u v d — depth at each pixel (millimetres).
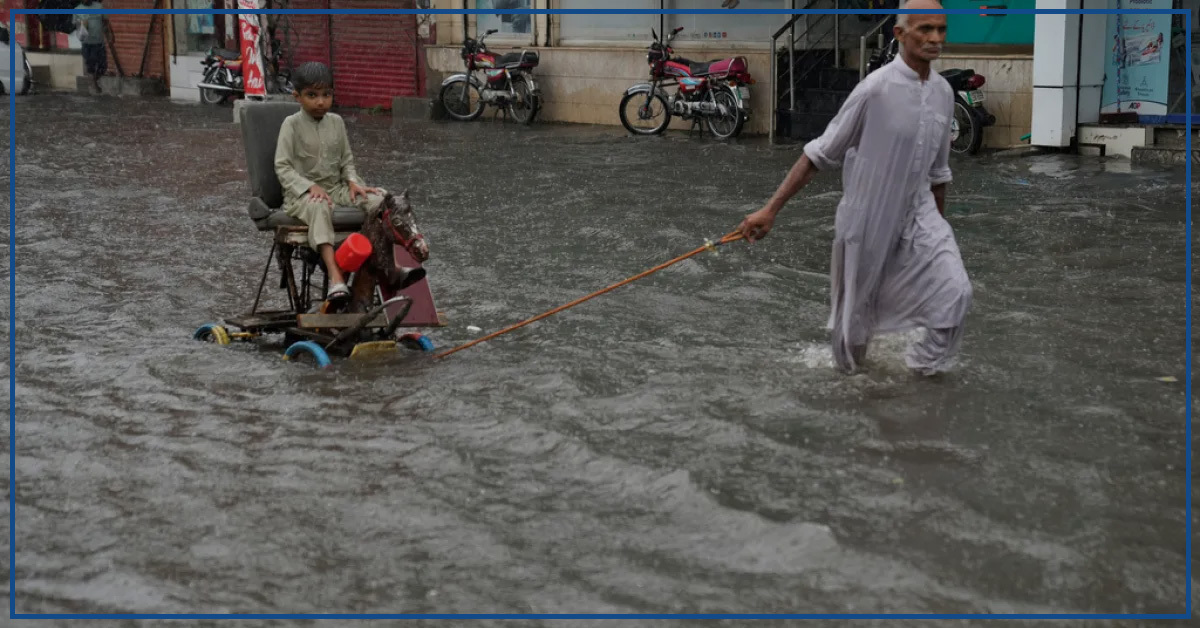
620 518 4434
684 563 4074
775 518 4379
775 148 16297
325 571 4074
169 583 4016
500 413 5559
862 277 5914
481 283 8484
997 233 9805
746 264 8828
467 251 9672
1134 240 9406
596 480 4781
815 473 4785
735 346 6664
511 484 4766
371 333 6703
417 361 6488
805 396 5707
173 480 4883
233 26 25938
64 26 30141
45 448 5301
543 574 4020
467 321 7480
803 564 4031
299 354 6562
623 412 5547
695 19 18875
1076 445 5062
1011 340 6691
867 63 16781
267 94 21719
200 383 6172
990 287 7984
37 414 5758
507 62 20203
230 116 22484
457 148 16984
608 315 7438
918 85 5699
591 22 20188
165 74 28000
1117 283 8023
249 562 4148
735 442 5125
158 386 6133
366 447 5191
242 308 7961
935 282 5828
